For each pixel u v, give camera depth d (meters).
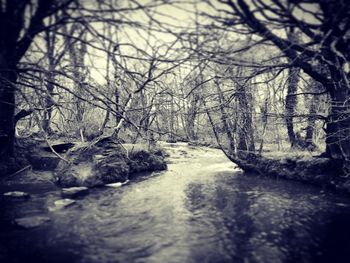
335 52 6.00
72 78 6.00
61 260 4.88
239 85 8.16
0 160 11.27
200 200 8.79
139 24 4.88
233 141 14.16
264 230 6.31
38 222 6.52
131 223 6.71
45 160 13.00
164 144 24.20
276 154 13.69
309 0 5.79
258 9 5.47
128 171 12.30
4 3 4.80
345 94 8.55
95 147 12.30
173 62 5.71
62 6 4.68
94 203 8.33
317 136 15.88
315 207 7.97
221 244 5.59
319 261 4.91
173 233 6.13
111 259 4.95
